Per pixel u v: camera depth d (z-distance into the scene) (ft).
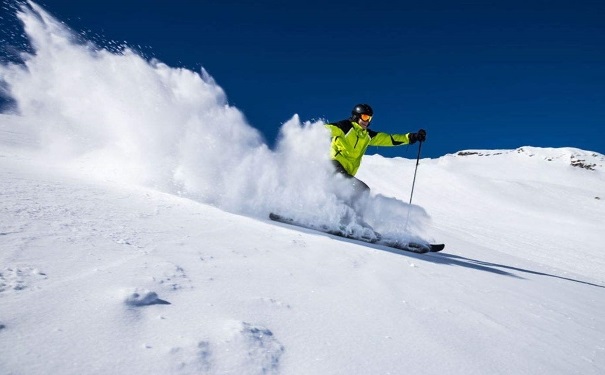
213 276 5.51
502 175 155.22
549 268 20.17
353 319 5.04
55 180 10.84
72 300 3.77
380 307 5.79
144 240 6.64
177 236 7.46
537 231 48.11
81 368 2.75
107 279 4.50
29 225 6.02
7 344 2.84
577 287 13.47
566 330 6.72
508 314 6.95
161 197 11.91
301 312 4.88
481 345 5.07
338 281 6.79
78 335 3.17
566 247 37.35
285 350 3.74
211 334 3.62
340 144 16.63
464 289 8.29
